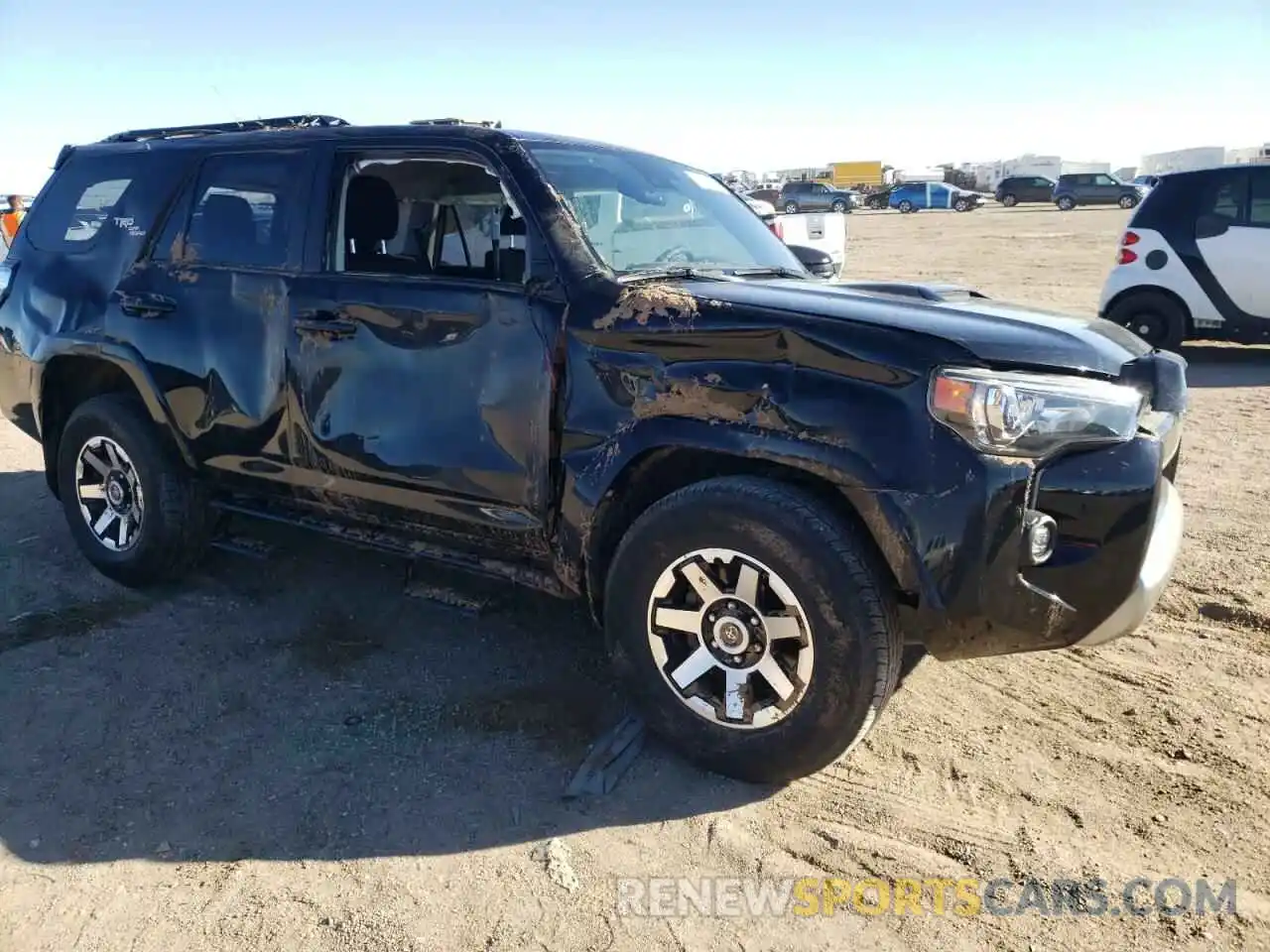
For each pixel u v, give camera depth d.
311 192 3.78
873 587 2.74
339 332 3.57
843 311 2.86
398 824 2.84
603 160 3.86
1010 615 2.70
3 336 4.68
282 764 3.13
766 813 2.89
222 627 4.10
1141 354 3.15
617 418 3.04
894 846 2.74
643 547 3.03
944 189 51.06
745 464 3.04
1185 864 2.65
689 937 2.43
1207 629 3.97
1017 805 2.90
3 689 3.59
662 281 3.29
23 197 12.26
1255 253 9.18
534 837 2.79
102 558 4.43
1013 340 2.78
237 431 3.90
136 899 2.55
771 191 52.50
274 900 2.54
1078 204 47.44
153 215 4.21
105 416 4.29
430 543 3.67
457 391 3.34
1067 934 2.42
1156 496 2.76
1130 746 3.19
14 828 2.82
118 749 3.22
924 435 2.66
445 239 3.59
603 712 3.43
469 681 3.65
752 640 2.92
